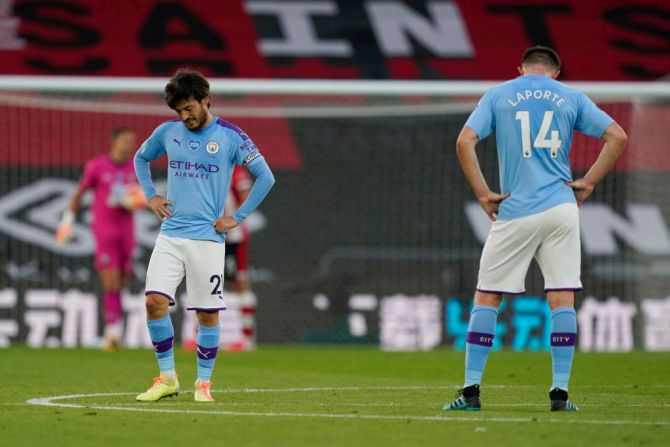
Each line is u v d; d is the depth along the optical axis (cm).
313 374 4012
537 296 6259
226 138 2758
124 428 2159
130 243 5375
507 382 3678
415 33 7062
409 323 6506
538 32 6988
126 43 6988
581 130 2598
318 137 7025
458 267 6675
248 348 5588
